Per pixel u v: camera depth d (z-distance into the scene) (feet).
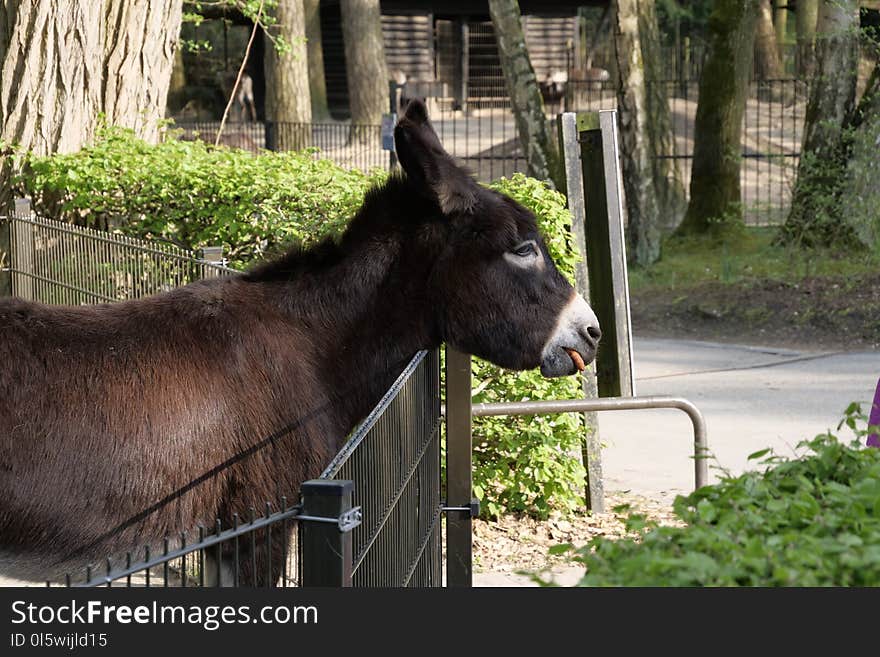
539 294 16.25
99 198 34.53
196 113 128.88
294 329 15.66
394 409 12.90
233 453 14.80
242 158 32.17
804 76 80.74
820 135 57.57
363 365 15.97
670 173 77.56
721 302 51.42
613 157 25.05
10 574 14.30
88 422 14.19
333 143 94.63
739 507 9.30
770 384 38.65
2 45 39.96
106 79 41.24
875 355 43.47
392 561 12.78
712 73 65.21
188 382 14.70
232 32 133.28
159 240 31.48
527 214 16.39
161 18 42.42
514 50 61.82
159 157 34.65
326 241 16.37
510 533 23.75
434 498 16.87
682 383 39.11
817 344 45.85
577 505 25.66
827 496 9.70
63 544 14.19
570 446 24.72
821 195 56.80
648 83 75.00
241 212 28.68
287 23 95.04
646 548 8.45
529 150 62.13
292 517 9.45
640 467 28.78
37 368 14.24
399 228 16.14
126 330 14.92
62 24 39.60
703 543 8.33
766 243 63.57
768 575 8.03
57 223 30.89
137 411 14.39
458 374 17.69
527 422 24.11
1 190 39.04
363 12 106.52
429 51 138.00
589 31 160.45
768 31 123.24
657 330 50.03
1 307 14.69
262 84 131.34
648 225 61.31
